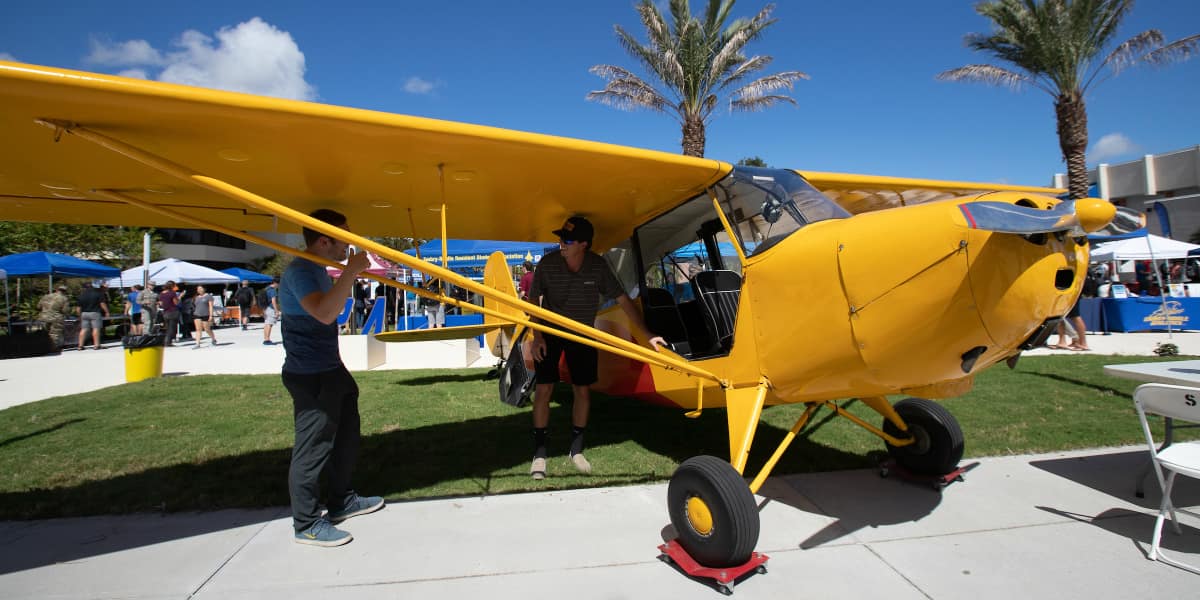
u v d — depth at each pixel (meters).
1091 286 13.11
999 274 2.00
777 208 2.89
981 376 6.93
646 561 2.47
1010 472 3.59
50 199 3.11
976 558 2.48
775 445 4.26
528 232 4.61
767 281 2.72
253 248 43.91
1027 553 2.53
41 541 2.69
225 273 24.11
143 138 2.34
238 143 2.43
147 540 2.70
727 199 3.16
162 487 3.37
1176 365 3.49
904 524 2.85
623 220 4.06
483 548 2.61
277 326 21.92
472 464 3.88
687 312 4.30
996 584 2.26
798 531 2.78
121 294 20.02
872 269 2.26
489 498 3.25
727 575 2.21
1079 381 6.54
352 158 2.67
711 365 3.16
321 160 2.68
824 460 3.87
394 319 18.48
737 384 2.99
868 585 2.26
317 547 2.63
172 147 2.45
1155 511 2.97
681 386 3.47
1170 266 17.16
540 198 3.49
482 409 5.62
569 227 3.59
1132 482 3.40
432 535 2.75
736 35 16.69
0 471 3.67
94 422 5.05
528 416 5.29
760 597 2.18
